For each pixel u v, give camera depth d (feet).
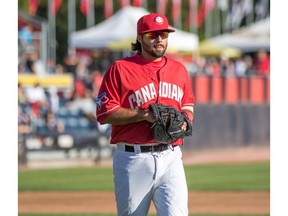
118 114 50.85
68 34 304.91
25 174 140.36
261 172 142.10
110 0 289.12
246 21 323.57
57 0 267.80
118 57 247.91
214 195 111.86
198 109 160.56
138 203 51.96
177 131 51.13
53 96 171.01
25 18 220.43
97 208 98.32
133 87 51.52
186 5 328.49
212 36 336.29
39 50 222.89
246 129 166.81
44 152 155.12
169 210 50.85
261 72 227.61
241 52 252.21
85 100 174.70
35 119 161.89
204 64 244.63
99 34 203.51
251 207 99.86
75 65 214.69
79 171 145.28
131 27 202.08
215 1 329.52
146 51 51.93
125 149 51.96
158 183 51.72
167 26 51.70
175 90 52.44
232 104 164.96
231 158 163.84
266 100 185.26
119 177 52.21
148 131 51.39
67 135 157.48
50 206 100.22
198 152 160.76
